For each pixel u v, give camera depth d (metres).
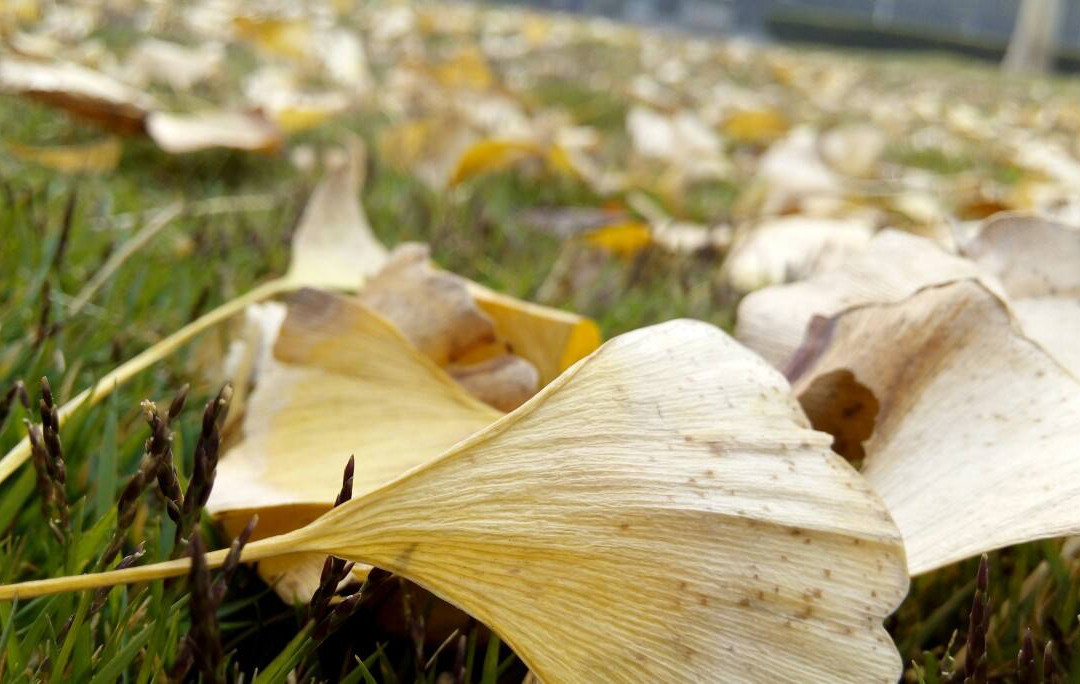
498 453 0.08
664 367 0.09
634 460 0.08
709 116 0.68
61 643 0.08
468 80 0.64
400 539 0.08
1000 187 0.48
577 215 0.35
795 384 0.11
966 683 0.09
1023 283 0.14
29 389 0.13
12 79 0.30
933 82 1.87
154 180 0.32
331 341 0.11
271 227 0.25
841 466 0.08
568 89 0.81
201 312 0.18
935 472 0.10
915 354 0.11
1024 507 0.09
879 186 0.44
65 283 0.19
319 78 0.62
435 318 0.12
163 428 0.08
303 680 0.09
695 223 0.38
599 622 0.07
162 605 0.08
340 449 0.10
